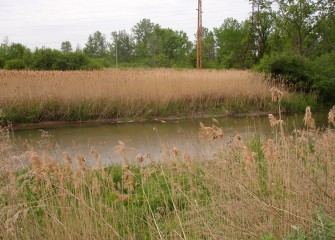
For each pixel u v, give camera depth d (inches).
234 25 2423.7
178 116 638.5
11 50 2174.0
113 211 179.8
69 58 1588.3
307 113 184.4
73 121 569.0
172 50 3437.5
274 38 1520.7
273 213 142.2
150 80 690.2
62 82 628.7
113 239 159.6
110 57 4047.7
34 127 522.6
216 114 670.5
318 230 125.5
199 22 1396.4
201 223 159.3
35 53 1696.6
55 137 462.0
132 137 466.0
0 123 509.4
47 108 561.9
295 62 863.1
